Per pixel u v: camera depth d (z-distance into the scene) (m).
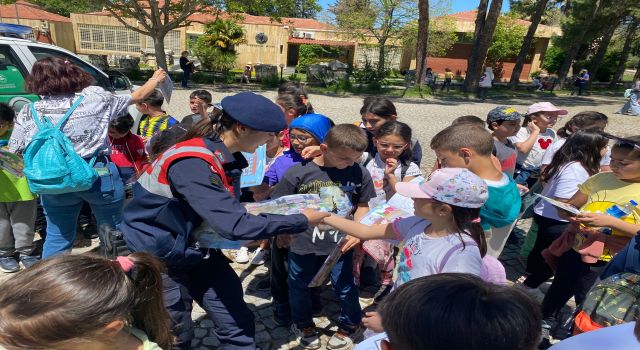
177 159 1.71
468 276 1.01
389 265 3.16
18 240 3.39
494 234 2.38
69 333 1.08
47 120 2.64
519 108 16.59
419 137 9.89
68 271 1.12
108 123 2.84
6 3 17.56
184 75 18.12
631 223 2.29
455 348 0.85
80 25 27.39
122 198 3.02
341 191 2.21
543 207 3.11
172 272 1.89
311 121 2.64
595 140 2.84
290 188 2.46
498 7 19.36
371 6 24.84
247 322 2.06
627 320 1.61
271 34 28.11
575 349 1.22
